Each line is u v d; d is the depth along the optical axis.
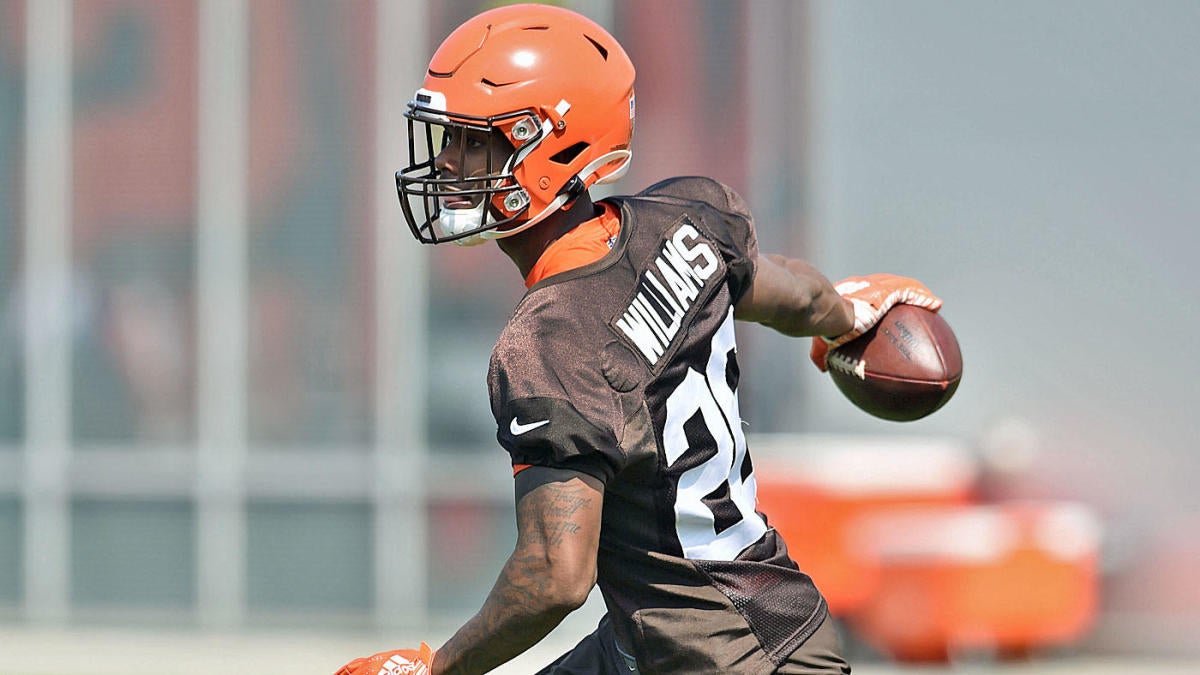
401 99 36.91
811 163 35.53
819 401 34.84
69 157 37.59
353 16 36.91
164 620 37.44
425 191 11.37
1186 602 34.44
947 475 32.72
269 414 37.41
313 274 37.25
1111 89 35.25
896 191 35.34
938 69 35.34
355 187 37.09
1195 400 34.94
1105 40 35.25
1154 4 35.09
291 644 35.66
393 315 37.06
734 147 35.59
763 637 11.12
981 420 35.00
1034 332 35.28
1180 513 34.88
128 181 37.53
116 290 37.66
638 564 11.07
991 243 35.38
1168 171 35.16
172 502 37.59
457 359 37.00
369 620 37.03
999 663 32.09
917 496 32.44
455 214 11.30
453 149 11.38
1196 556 34.66
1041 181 35.38
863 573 31.88
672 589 11.02
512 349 10.48
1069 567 31.78
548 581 10.17
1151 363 35.19
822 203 35.41
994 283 35.34
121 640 36.09
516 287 36.91
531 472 10.29
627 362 10.59
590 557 10.26
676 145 35.69
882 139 35.38
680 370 10.88
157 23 37.34
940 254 35.34
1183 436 35.00
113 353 37.72
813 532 32.06
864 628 32.00
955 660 31.78
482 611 10.58
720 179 35.62
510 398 10.34
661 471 10.75
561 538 10.17
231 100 37.22
